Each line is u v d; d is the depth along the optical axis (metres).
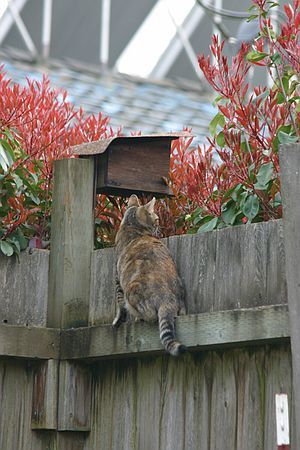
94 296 10.01
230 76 9.43
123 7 25.28
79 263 10.10
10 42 23.91
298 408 7.68
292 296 7.86
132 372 9.48
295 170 7.95
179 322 8.88
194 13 25.58
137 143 10.34
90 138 11.14
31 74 19.39
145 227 9.92
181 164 10.68
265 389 8.34
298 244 7.87
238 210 9.66
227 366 8.66
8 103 10.62
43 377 9.81
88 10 25.03
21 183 10.36
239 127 9.45
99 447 9.68
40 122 10.78
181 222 10.54
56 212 10.23
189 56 24.44
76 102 18.47
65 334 9.88
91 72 20.81
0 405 9.69
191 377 8.94
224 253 8.88
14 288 9.97
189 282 9.18
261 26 9.36
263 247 8.53
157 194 10.52
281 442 7.48
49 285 10.15
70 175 10.19
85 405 9.82
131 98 19.86
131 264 9.41
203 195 9.98
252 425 8.38
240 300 8.66
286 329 8.02
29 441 9.80
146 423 9.27
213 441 8.66
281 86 9.23
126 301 9.30
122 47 25.34
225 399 8.63
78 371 9.84
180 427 8.95
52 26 24.78
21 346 9.69
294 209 7.92
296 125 9.20
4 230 10.10
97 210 10.90
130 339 9.28
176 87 21.45
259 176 9.12
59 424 9.73
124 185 10.23
